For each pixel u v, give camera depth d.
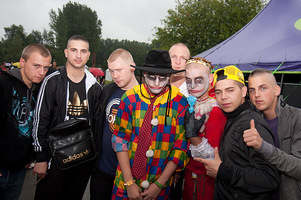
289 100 4.86
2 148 1.99
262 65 4.82
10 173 2.05
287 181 1.45
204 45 21.03
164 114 1.64
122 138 1.73
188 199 1.88
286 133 1.52
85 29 74.25
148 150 1.61
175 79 2.63
